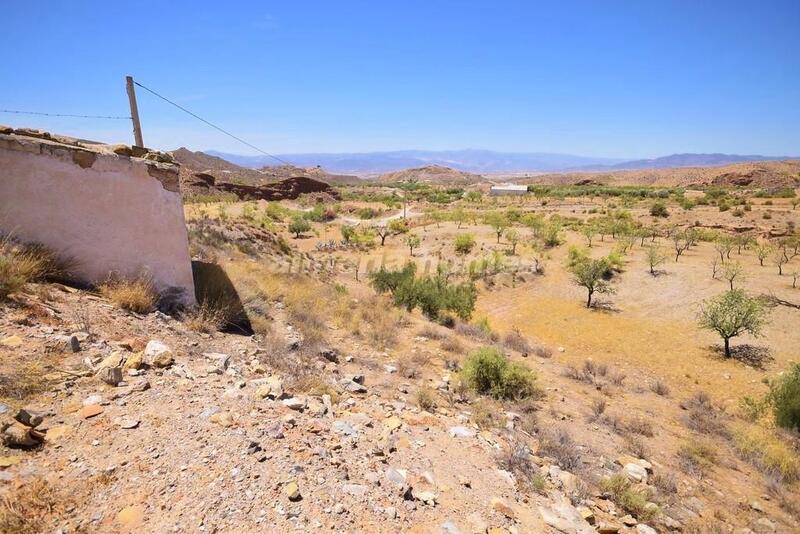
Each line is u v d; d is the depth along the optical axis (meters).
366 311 13.15
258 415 4.02
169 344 5.48
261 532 2.63
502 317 23.25
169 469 3.03
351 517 2.97
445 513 3.45
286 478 3.16
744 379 15.12
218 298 8.00
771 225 45.91
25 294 4.97
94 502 2.65
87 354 4.35
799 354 16.61
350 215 78.62
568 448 6.23
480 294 27.19
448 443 5.08
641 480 6.07
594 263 24.73
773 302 21.14
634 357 17.42
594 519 4.36
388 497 3.36
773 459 8.24
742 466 8.04
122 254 6.52
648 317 21.77
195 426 3.59
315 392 5.52
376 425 4.94
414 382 7.84
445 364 9.70
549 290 26.78
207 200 63.25
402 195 126.56
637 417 9.62
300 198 97.25
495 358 8.81
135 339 5.09
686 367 16.30
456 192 126.88
